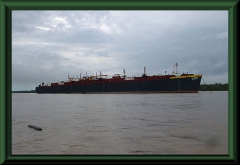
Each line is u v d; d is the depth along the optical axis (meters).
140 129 18.66
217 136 15.22
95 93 161.75
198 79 113.31
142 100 74.31
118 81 145.12
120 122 23.36
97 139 14.78
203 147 12.30
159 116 28.56
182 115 29.11
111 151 11.74
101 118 27.50
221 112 32.31
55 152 11.64
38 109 45.62
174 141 13.88
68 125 21.70
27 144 13.46
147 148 12.24
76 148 12.42
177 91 118.81
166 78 122.12
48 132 17.75
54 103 70.94
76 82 183.62
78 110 41.50
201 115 28.58
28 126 20.75
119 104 56.72
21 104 67.12
